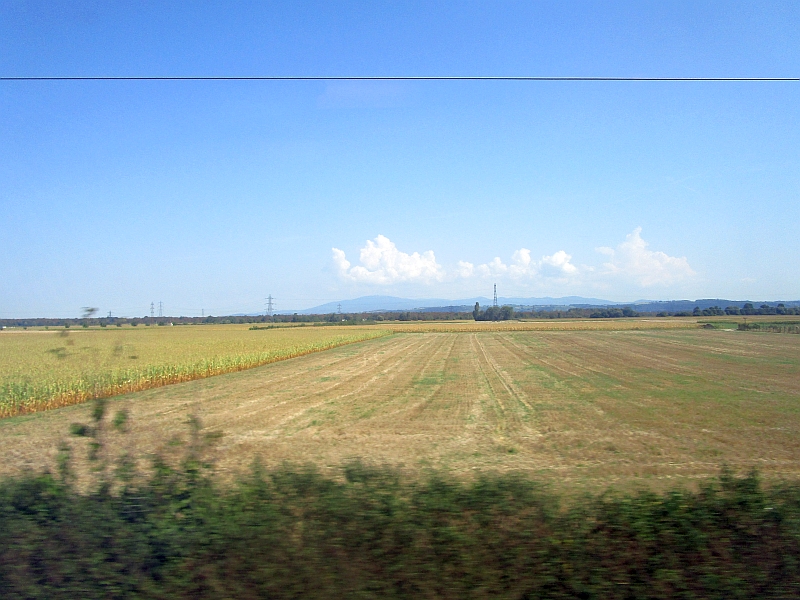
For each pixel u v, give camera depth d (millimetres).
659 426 15789
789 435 14477
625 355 42969
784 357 39625
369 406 20594
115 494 5484
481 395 23203
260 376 32438
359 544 4715
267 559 4652
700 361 36969
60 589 4762
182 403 21828
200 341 59781
